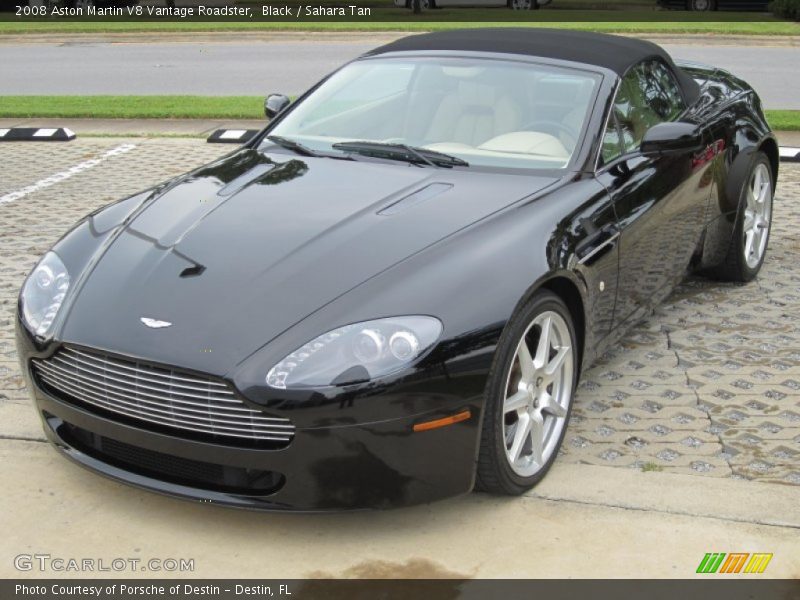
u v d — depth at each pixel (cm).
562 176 403
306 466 305
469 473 324
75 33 2017
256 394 300
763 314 525
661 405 426
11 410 420
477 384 316
